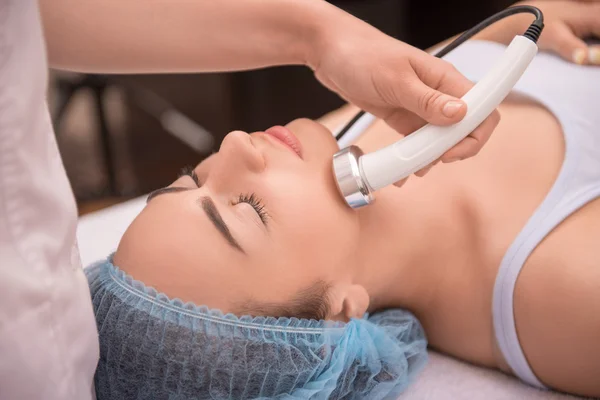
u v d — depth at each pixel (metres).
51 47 0.78
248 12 0.79
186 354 0.70
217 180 0.76
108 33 0.78
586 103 0.90
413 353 0.84
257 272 0.73
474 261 0.85
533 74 0.97
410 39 1.95
